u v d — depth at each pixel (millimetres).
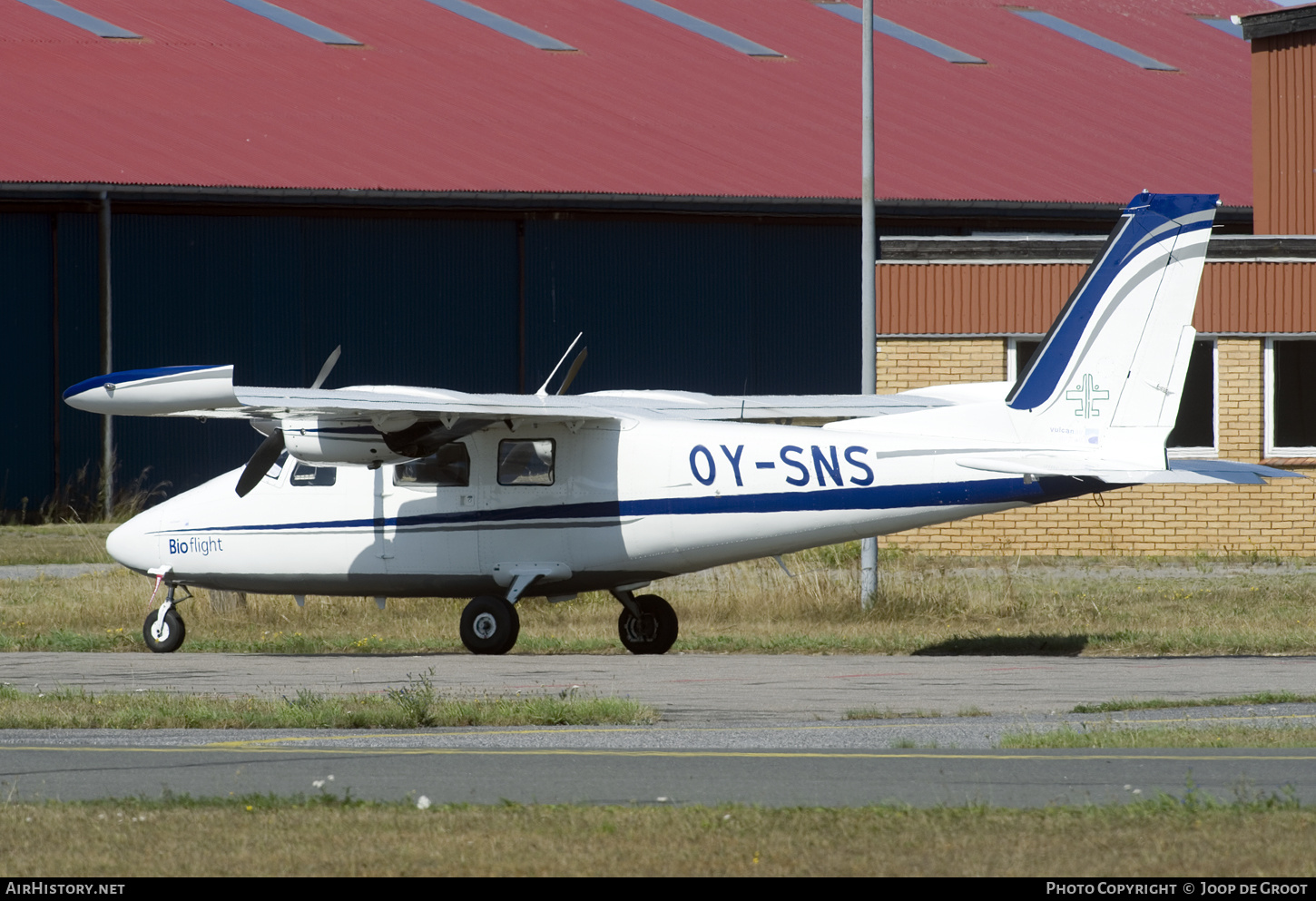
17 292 131750
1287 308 99062
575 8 181125
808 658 62344
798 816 29578
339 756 37844
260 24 162500
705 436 63812
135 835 28422
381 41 163750
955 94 173250
